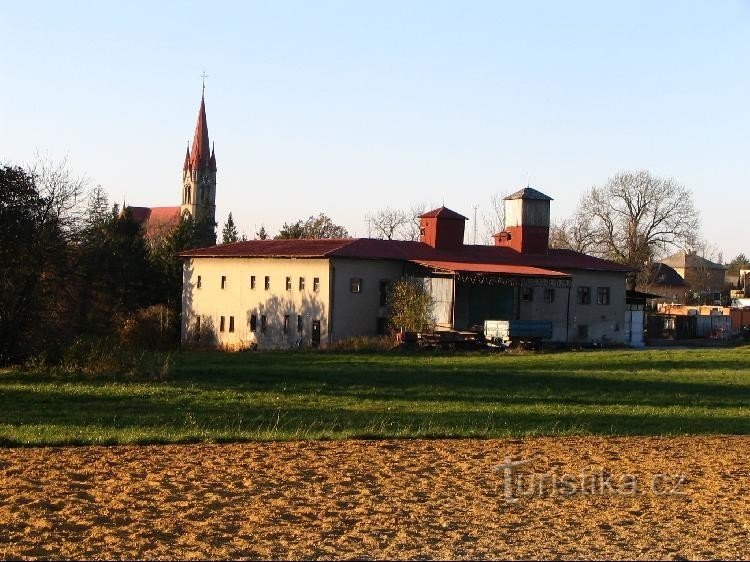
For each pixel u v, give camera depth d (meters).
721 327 92.38
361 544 13.52
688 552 13.45
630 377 43.12
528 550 13.36
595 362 52.62
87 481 17.31
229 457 20.03
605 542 13.88
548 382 39.81
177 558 12.73
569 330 76.31
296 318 68.06
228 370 40.94
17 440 21.50
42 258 43.69
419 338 62.06
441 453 21.22
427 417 27.53
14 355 41.50
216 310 74.75
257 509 15.47
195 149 178.25
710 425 27.75
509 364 50.06
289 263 68.94
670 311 111.62
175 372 39.50
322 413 27.95
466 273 65.06
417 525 14.68
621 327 79.19
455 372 43.09
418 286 66.56
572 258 80.25
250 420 26.12
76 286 47.56
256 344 71.00
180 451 20.72
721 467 20.23
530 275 67.69
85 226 48.62
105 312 56.50
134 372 37.19
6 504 15.47
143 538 13.66
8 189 43.41
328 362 49.03
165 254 94.69
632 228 109.62
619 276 79.38
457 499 16.53
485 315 71.75
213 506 15.62
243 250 74.62
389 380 38.38
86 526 14.25
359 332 67.19
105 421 25.48
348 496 16.56
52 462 19.08
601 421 27.97
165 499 16.00
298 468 18.98
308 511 15.38
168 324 76.56
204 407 28.80
